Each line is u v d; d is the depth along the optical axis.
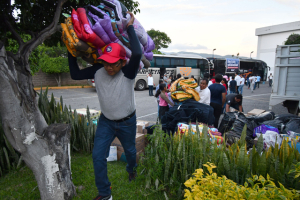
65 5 3.35
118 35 1.84
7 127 1.93
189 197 1.42
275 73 6.04
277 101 6.05
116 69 1.84
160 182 2.47
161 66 17.39
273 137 3.10
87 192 2.46
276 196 1.35
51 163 2.08
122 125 2.11
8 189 2.58
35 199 2.39
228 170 2.08
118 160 3.34
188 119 3.72
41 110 3.71
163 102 5.39
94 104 9.89
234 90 11.32
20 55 2.10
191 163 2.29
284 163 2.14
